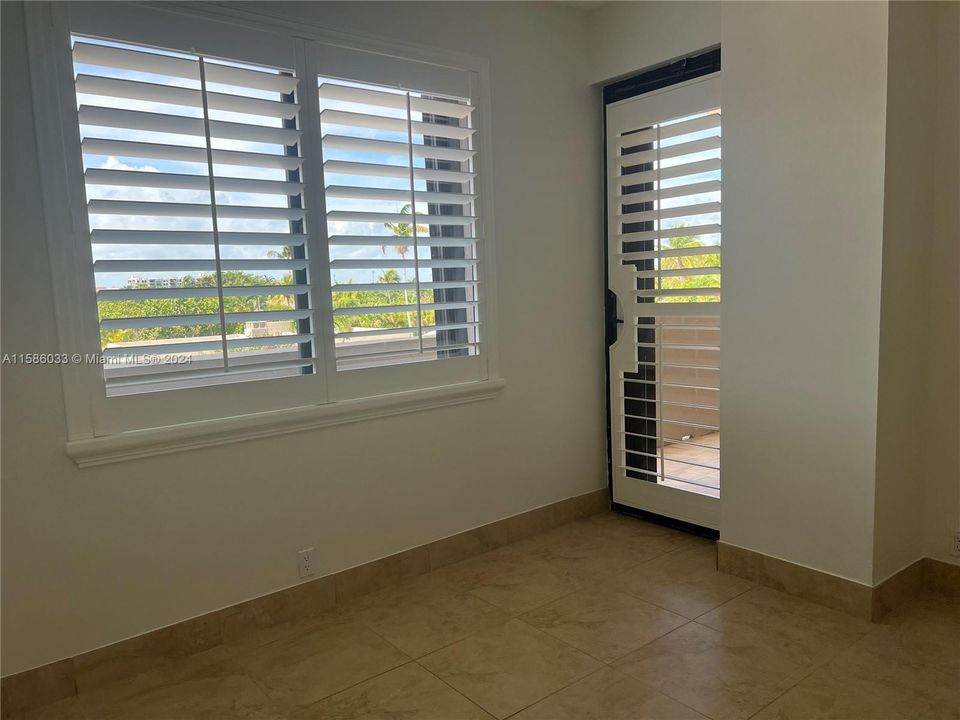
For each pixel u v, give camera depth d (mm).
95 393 1989
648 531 3148
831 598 2342
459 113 2729
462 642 2219
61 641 1981
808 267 2309
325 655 2172
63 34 1890
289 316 2318
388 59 2521
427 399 2701
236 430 2232
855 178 2164
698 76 2848
